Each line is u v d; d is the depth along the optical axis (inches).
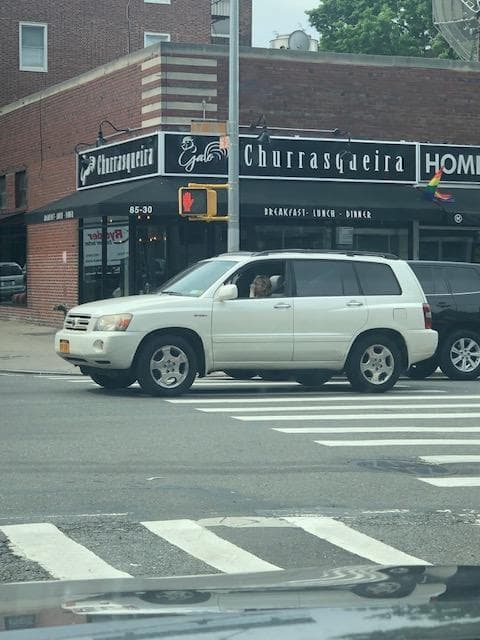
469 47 1291.8
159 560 250.7
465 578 69.7
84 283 1185.4
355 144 1103.6
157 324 601.3
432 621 57.1
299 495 329.4
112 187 1109.1
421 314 651.5
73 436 447.5
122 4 1736.0
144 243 1087.0
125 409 545.0
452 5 1300.4
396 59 1134.4
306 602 61.9
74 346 610.2
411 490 339.3
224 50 1067.9
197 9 1786.4
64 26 1699.1
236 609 60.6
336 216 1048.8
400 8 2223.2
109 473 362.9
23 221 1312.7
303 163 1083.9
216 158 1050.1
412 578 70.0
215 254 1079.6
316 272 636.1
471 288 775.1
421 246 1144.8
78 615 61.0
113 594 68.1
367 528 286.7
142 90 1079.6
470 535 279.7
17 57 1674.5
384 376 647.1
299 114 1100.5
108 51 1727.4
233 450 414.9
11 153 1390.3
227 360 617.3
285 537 275.3
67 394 622.2
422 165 1127.0
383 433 465.4
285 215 1033.5
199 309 609.0
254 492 333.4
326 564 247.6
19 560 249.3
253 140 1066.7
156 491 333.1
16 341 1073.5
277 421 502.6
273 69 1090.1
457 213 1086.4
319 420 508.1
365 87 1123.9
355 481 353.4
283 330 622.2
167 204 1005.8
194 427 478.3
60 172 1253.7
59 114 1253.7
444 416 527.5
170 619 58.8
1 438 440.8
